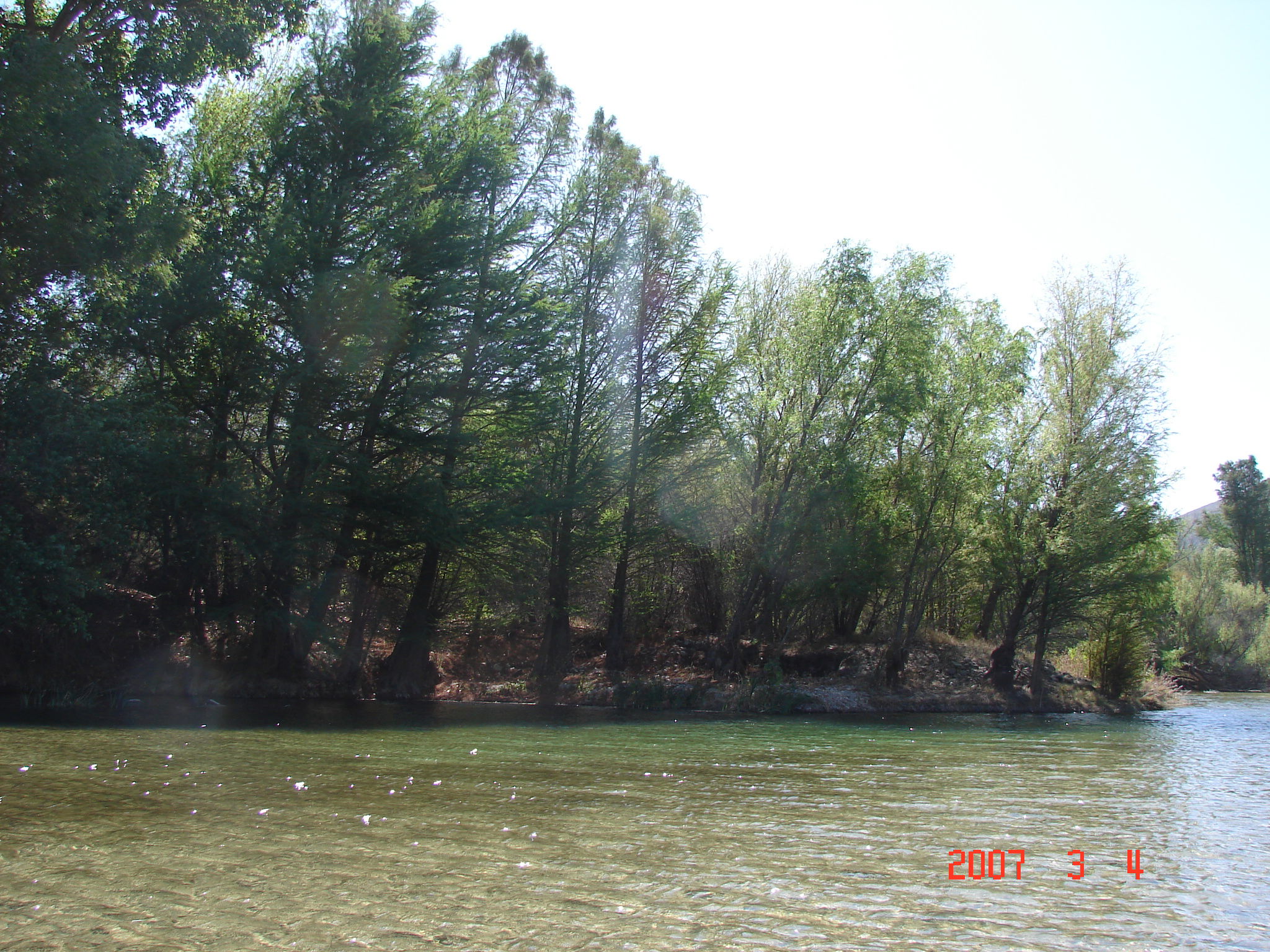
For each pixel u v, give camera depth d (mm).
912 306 26625
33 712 16688
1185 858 7527
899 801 9898
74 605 18000
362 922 5426
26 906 5645
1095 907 6125
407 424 23766
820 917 5742
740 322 28859
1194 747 16641
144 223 18344
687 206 27953
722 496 28766
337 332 20625
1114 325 29234
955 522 28688
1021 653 31188
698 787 10547
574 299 26453
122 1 18766
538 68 27719
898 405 26297
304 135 21516
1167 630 51250
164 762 11211
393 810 8609
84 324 19250
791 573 27062
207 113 23953
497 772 11266
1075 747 16141
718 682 24969
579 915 5629
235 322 21078
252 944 5043
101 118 17250
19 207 16672
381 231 22203
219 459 21078
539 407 24859
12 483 17016
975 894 6344
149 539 20484
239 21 19875
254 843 7219
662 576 30797
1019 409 29734
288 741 13750
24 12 18719
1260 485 86062
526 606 25797
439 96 24281
